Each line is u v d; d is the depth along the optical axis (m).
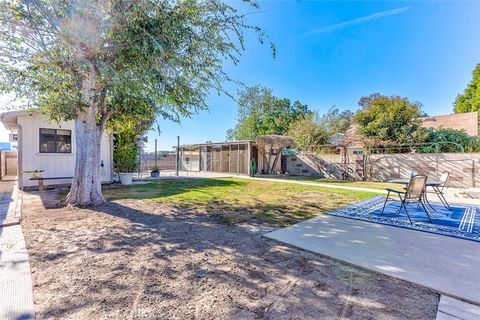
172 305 2.04
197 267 2.75
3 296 2.14
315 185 10.73
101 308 1.99
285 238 3.71
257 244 3.48
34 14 4.59
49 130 9.28
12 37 4.71
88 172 5.93
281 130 25.17
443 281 2.42
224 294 2.21
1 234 3.81
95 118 6.04
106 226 4.26
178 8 4.92
